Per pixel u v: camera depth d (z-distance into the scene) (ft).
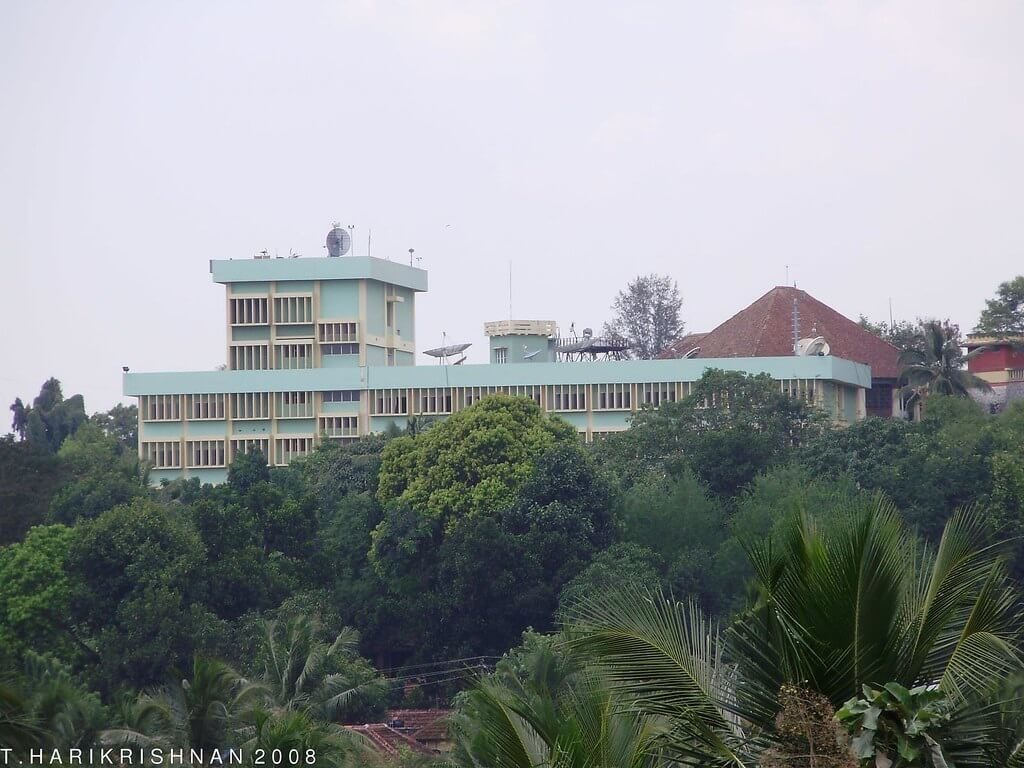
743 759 69.72
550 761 75.05
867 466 341.00
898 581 69.00
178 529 304.71
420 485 349.82
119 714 197.67
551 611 307.99
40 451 416.87
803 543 70.33
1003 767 67.26
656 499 332.60
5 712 148.97
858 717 66.49
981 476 325.01
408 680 300.61
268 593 302.25
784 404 395.14
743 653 71.10
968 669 70.08
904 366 466.29
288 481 398.42
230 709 187.73
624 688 72.38
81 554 294.05
